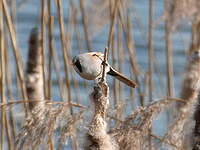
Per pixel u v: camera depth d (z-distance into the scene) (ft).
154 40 56.54
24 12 67.26
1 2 27.43
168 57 32.32
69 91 27.89
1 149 26.32
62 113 18.03
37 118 18.29
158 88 39.91
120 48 33.78
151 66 32.60
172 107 21.90
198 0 30.04
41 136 18.22
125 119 18.08
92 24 34.17
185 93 22.25
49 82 27.91
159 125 27.53
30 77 27.30
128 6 33.71
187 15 30.42
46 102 18.57
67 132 17.65
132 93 31.60
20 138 18.38
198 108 15.35
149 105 18.17
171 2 30.99
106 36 59.16
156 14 45.75
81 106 18.26
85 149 15.10
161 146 18.12
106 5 33.76
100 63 16.05
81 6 32.24
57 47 58.75
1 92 26.86
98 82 15.31
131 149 17.72
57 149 18.15
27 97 27.09
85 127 15.31
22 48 57.00
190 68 23.44
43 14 26.58
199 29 30.91
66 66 27.91
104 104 15.14
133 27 62.03
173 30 31.94
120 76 16.97
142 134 17.80
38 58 27.66
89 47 32.22
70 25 35.91
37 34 28.02
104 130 15.16
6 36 32.42
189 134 15.47
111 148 15.14
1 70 26.91
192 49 30.99
